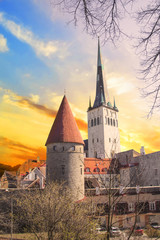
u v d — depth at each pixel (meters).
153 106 6.37
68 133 40.72
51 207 14.04
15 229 22.91
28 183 49.84
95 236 12.34
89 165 57.91
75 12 6.04
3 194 33.28
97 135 88.88
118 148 88.56
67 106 44.09
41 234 14.05
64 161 38.97
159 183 51.16
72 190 37.31
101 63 98.62
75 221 13.07
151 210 34.31
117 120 93.88
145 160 56.09
